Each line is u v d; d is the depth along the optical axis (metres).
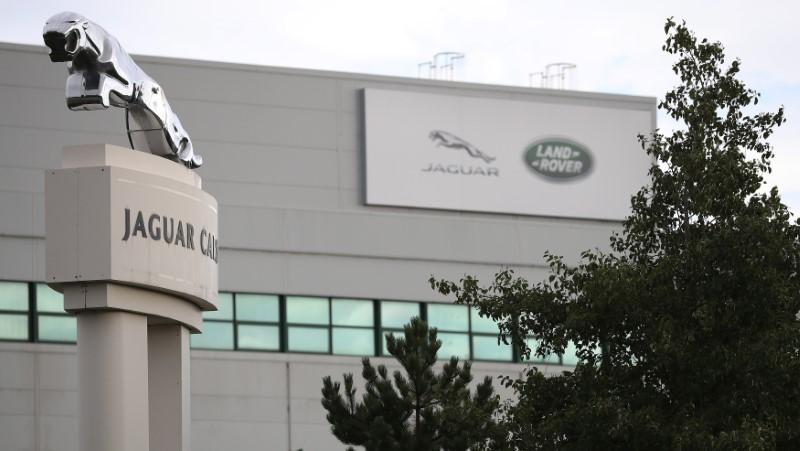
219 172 61.84
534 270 63.97
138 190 34.53
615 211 67.38
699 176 36.38
